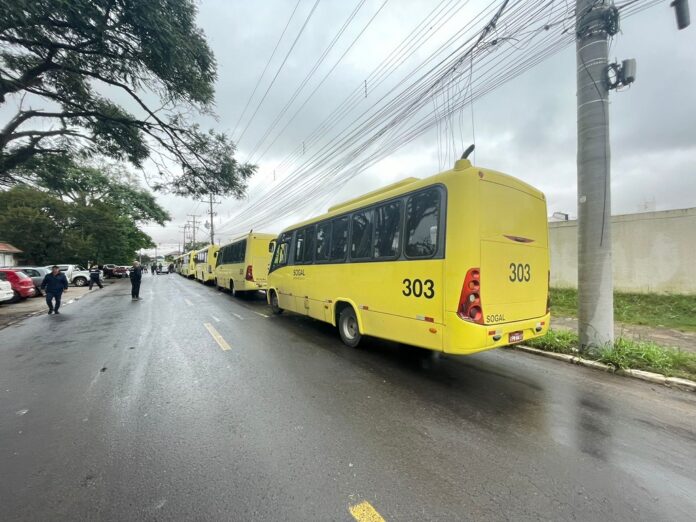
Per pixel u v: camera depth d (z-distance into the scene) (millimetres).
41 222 29766
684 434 3211
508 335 4426
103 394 4223
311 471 2592
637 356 5070
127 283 31578
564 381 4629
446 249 4270
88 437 3154
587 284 5562
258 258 14227
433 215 4527
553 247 12547
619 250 10695
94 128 10531
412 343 4797
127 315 10812
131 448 2951
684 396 4109
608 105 5492
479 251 4141
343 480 2484
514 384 4516
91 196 36156
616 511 2182
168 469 2637
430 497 2303
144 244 53656
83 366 5418
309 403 3885
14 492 2383
